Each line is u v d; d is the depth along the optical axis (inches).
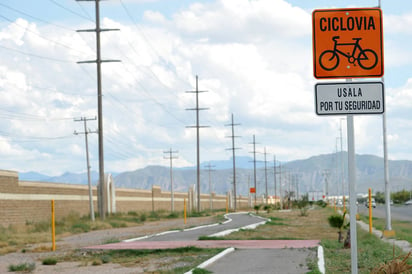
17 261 892.6
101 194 2239.2
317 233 1512.1
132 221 2394.2
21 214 1996.8
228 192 5930.1
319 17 357.7
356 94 353.7
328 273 655.1
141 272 709.3
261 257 842.8
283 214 3248.0
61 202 2353.6
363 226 1836.9
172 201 3900.1
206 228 1716.3
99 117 2209.6
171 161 4153.5
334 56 355.9
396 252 864.9
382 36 354.9
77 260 874.1
